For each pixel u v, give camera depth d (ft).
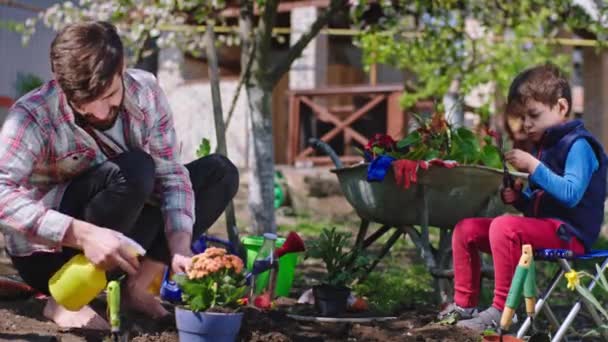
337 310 12.41
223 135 15.72
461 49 27.17
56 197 10.19
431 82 29.66
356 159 35.37
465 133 13.94
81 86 8.77
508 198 12.00
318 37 39.06
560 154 11.16
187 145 40.63
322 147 14.70
